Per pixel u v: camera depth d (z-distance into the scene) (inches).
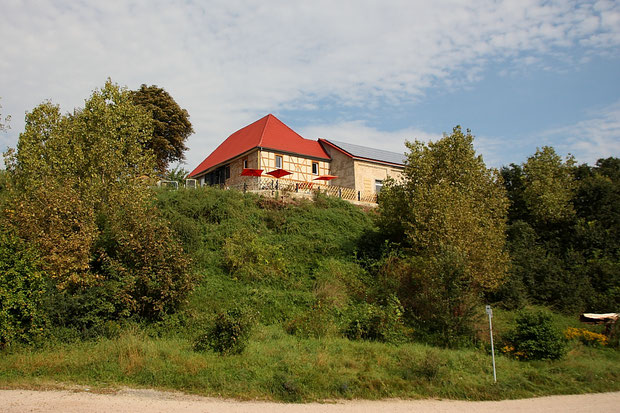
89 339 443.5
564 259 847.7
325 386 369.1
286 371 388.8
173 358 394.9
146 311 510.9
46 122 641.0
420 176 779.4
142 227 524.1
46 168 591.5
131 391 336.8
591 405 368.2
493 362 433.7
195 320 504.1
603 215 941.2
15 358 382.3
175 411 298.4
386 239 800.3
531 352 520.7
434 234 647.1
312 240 802.2
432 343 550.6
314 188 1122.0
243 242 714.2
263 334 490.6
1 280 416.8
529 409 352.2
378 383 389.1
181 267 522.3
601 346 587.8
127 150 681.6
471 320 566.6
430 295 598.9
